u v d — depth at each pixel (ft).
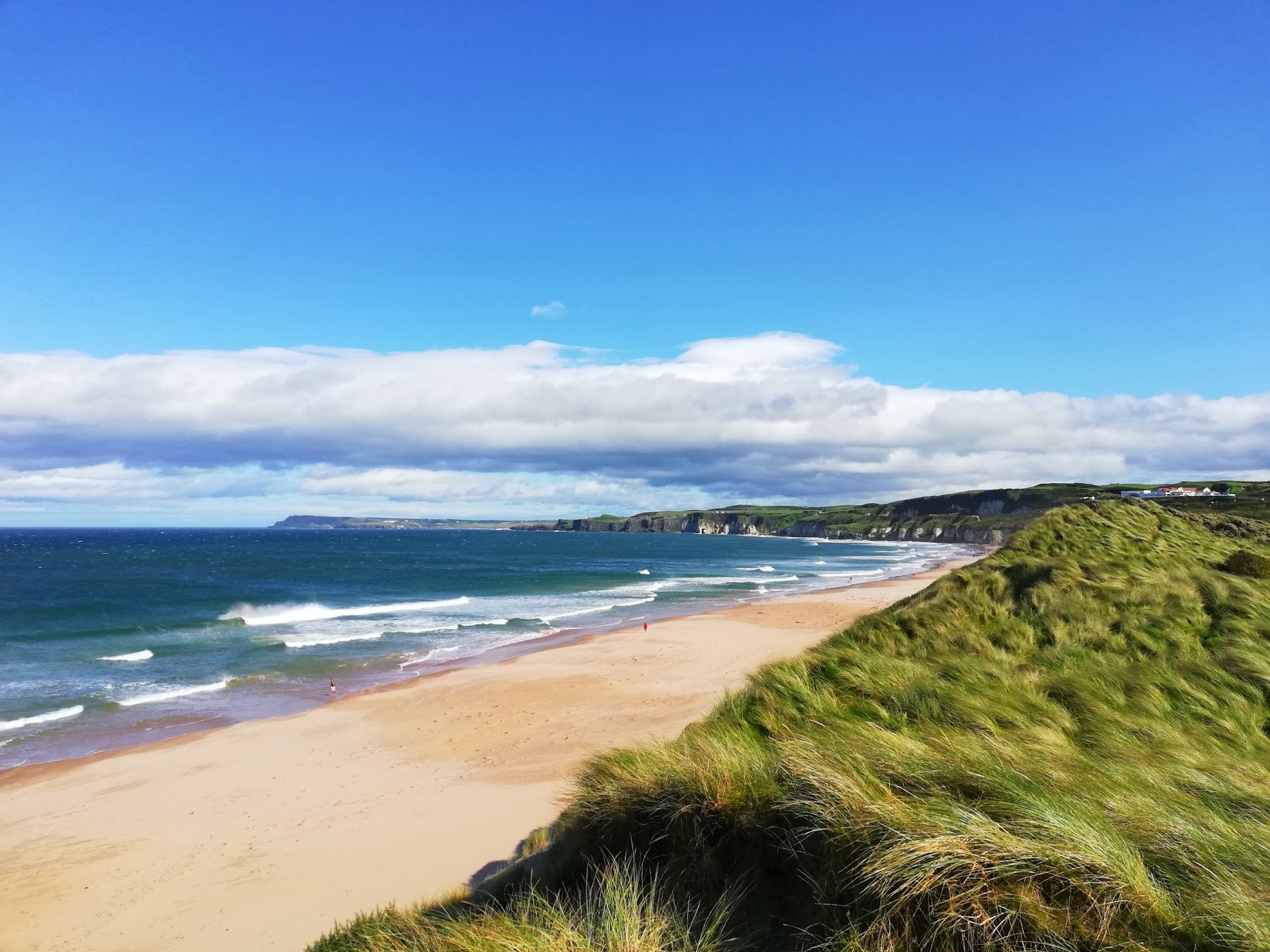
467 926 12.71
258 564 284.41
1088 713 22.82
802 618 122.72
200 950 29.09
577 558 352.28
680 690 70.54
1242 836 11.63
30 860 38.11
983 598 41.57
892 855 10.72
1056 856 10.43
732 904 12.48
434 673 83.51
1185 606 36.37
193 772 51.03
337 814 42.88
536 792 44.32
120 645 102.17
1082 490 469.98
